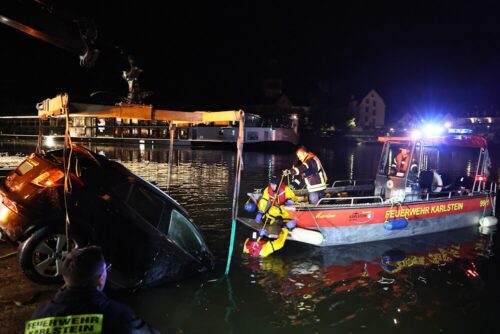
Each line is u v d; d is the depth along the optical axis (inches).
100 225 173.2
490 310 200.7
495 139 2576.3
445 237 335.0
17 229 162.2
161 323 171.0
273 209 286.4
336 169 943.7
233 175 716.7
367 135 2672.2
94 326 75.1
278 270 244.7
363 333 174.7
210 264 229.8
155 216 199.0
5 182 186.5
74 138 1628.9
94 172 183.3
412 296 215.0
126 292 192.7
